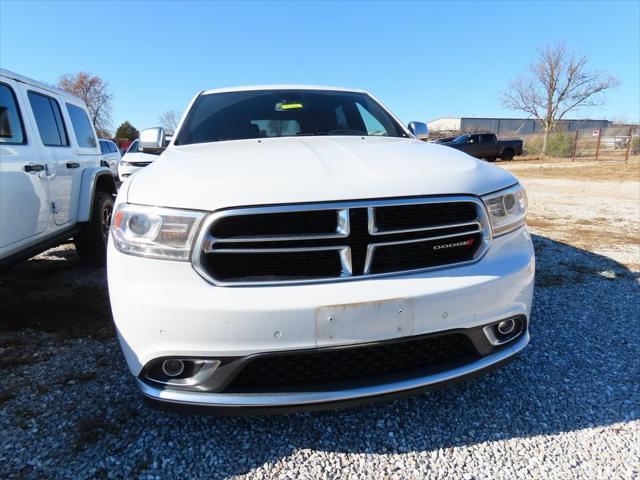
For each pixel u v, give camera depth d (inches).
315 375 69.5
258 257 67.2
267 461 73.7
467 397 90.1
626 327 121.2
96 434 79.4
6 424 81.9
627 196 404.5
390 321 67.9
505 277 75.1
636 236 232.7
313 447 76.7
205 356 65.8
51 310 137.4
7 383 95.8
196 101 133.4
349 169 74.0
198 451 75.6
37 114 146.1
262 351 65.7
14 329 123.6
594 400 88.9
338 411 86.0
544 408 86.6
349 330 66.7
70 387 94.1
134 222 68.7
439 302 69.8
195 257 66.1
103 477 70.0
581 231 247.0
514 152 1063.6
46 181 142.0
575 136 1098.7
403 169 75.3
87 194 169.5
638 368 100.6
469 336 73.3
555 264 179.8
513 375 97.9
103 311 136.6
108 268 72.3
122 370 101.1
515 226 81.4
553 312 131.2
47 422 82.6
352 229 68.3
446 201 72.2
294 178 69.6
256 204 66.1
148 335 66.9
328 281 67.6
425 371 71.9
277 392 67.4
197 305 64.8
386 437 79.0
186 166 79.4
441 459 74.0
